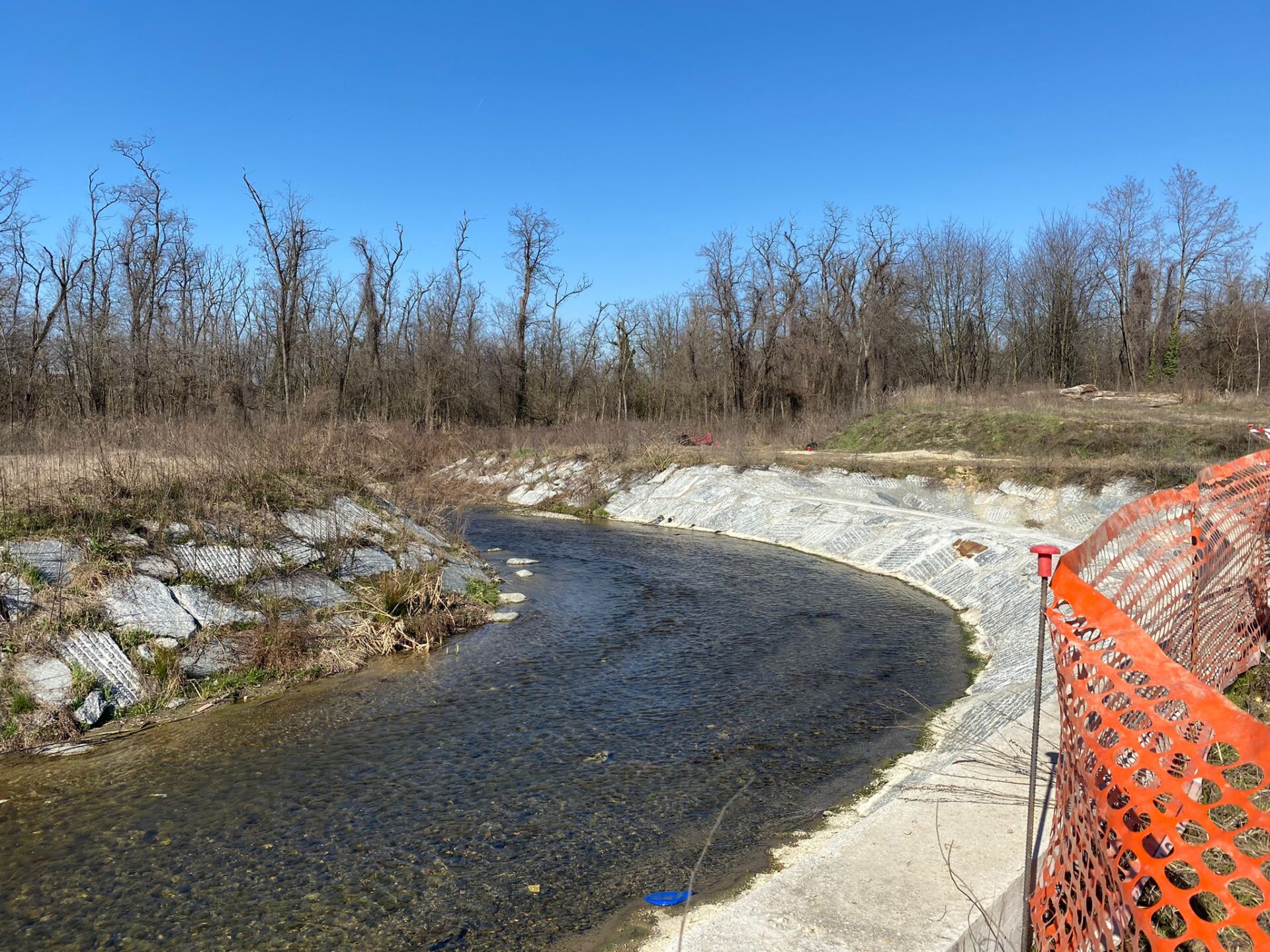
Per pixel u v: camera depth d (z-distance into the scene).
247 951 4.85
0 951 4.91
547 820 6.38
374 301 45.19
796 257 44.72
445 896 5.36
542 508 26.92
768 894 4.19
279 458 14.37
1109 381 51.06
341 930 5.03
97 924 5.18
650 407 49.38
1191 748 2.72
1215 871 4.20
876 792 6.66
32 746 7.94
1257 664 6.82
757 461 25.53
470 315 48.78
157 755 7.80
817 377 42.59
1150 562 5.38
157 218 36.66
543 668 10.32
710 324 46.59
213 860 5.90
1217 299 44.53
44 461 12.30
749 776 7.08
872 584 15.10
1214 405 28.73
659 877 5.48
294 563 11.91
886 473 23.14
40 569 9.59
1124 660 3.93
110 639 9.27
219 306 40.25
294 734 8.29
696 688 9.49
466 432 38.38
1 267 31.48
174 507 11.62
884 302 45.72
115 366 29.55
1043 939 3.77
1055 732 6.33
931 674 9.89
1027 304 51.50
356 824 6.39
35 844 6.20
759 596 14.24
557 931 4.93
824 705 8.86
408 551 13.88
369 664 10.55
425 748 7.88
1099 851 3.20
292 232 39.09
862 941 3.77
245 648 10.09
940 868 4.35
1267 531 7.45
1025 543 14.44
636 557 18.06
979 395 33.84
